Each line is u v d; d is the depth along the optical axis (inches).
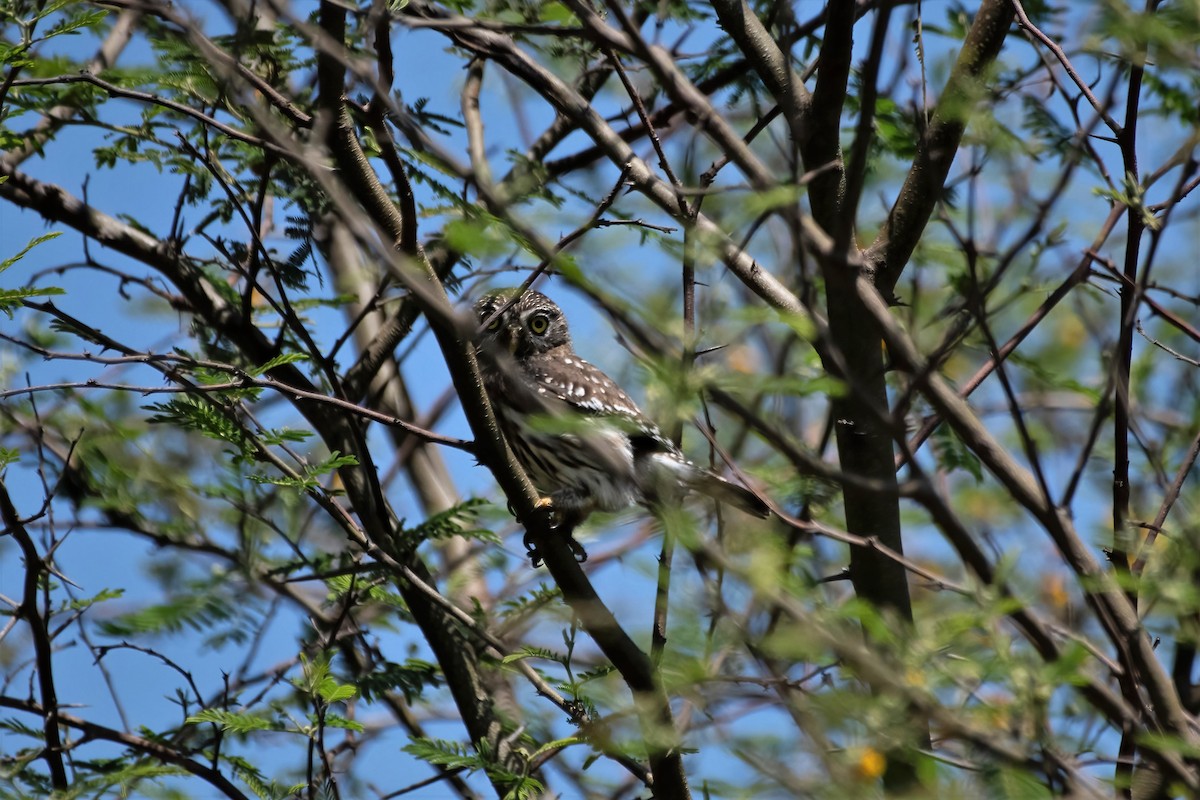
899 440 271.4
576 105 404.8
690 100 293.6
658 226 357.4
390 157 344.2
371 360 532.1
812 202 403.5
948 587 292.8
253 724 404.5
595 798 478.3
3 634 422.9
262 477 423.2
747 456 489.7
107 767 429.4
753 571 277.9
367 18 340.2
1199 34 284.8
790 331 437.7
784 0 343.0
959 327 333.4
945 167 407.8
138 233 525.7
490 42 410.0
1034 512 335.6
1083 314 420.8
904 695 268.8
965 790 271.6
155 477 523.5
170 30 399.5
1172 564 328.8
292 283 488.1
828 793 273.3
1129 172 354.6
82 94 464.4
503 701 514.9
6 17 411.8
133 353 436.5
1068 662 271.1
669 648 292.7
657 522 365.1
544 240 263.4
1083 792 266.8
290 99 448.1
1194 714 390.3
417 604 485.1
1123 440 371.9
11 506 419.5
